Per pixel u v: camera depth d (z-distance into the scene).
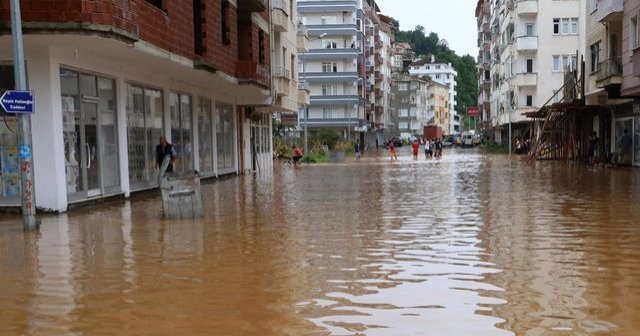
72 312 5.36
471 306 5.39
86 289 6.14
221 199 15.43
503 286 6.09
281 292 5.96
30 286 6.28
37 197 12.37
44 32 11.10
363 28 88.81
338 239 8.98
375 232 9.62
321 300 5.65
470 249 8.09
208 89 23.14
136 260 7.55
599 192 15.84
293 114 51.09
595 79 28.70
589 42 29.98
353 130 80.38
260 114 32.69
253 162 31.14
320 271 6.85
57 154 12.35
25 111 9.86
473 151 69.31
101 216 11.98
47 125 12.28
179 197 11.46
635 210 11.99
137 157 16.70
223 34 21.36
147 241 8.93
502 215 11.54
